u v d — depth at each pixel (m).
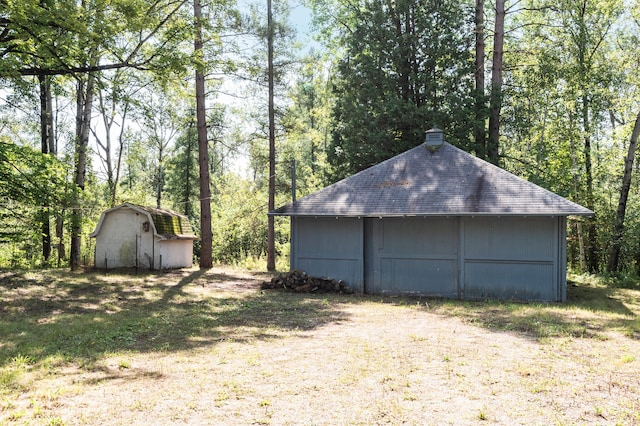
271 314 11.04
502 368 6.36
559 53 23.41
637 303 13.23
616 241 20.81
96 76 14.26
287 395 5.30
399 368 6.34
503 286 13.97
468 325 9.52
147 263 20.48
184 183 40.50
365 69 22.59
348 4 27.09
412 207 14.42
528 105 24.62
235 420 4.59
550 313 10.98
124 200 32.25
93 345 7.92
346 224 15.57
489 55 26.98
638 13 22.08
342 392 5.39
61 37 12.13
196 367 6.45
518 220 13.88
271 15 22.52
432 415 4.73
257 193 37.16
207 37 18.05
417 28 22.47
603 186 26.27
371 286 15.39
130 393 5.38
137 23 13.30
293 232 16.11
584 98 23.16
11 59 12.49
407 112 21.41
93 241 31.27
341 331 8.98
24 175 15.16
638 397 5.28
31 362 6.79
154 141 38.19
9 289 13.59
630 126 22.53
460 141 20.98
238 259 36.00
